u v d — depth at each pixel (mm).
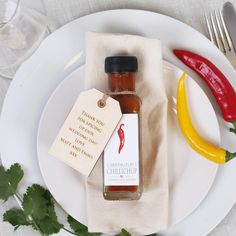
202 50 562
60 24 586
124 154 508
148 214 548
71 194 554
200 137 547
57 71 566
